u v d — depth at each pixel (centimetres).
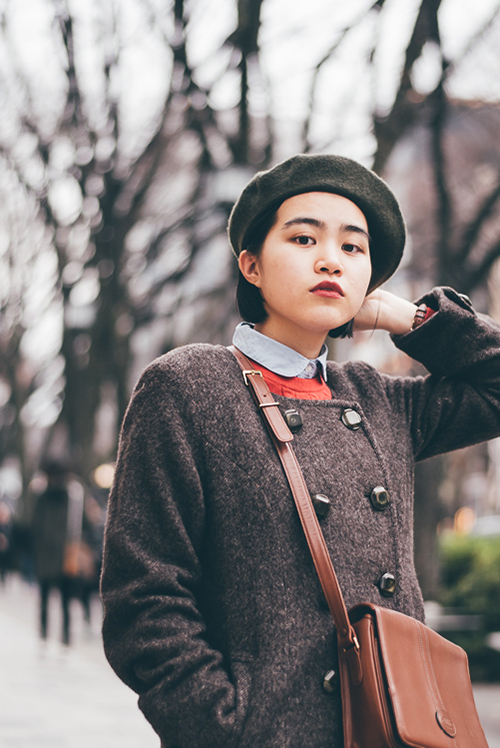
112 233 1141
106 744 461
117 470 151
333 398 164
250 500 142
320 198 155
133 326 1436
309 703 135
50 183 1249
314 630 139
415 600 151
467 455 2650
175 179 1148
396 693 129
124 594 140
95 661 750
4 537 1608
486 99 755
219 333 1413
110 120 1001
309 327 155
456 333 173
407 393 176
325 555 139
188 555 143
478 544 902
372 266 172
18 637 886
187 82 741
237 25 659
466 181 904
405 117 698
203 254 1296
